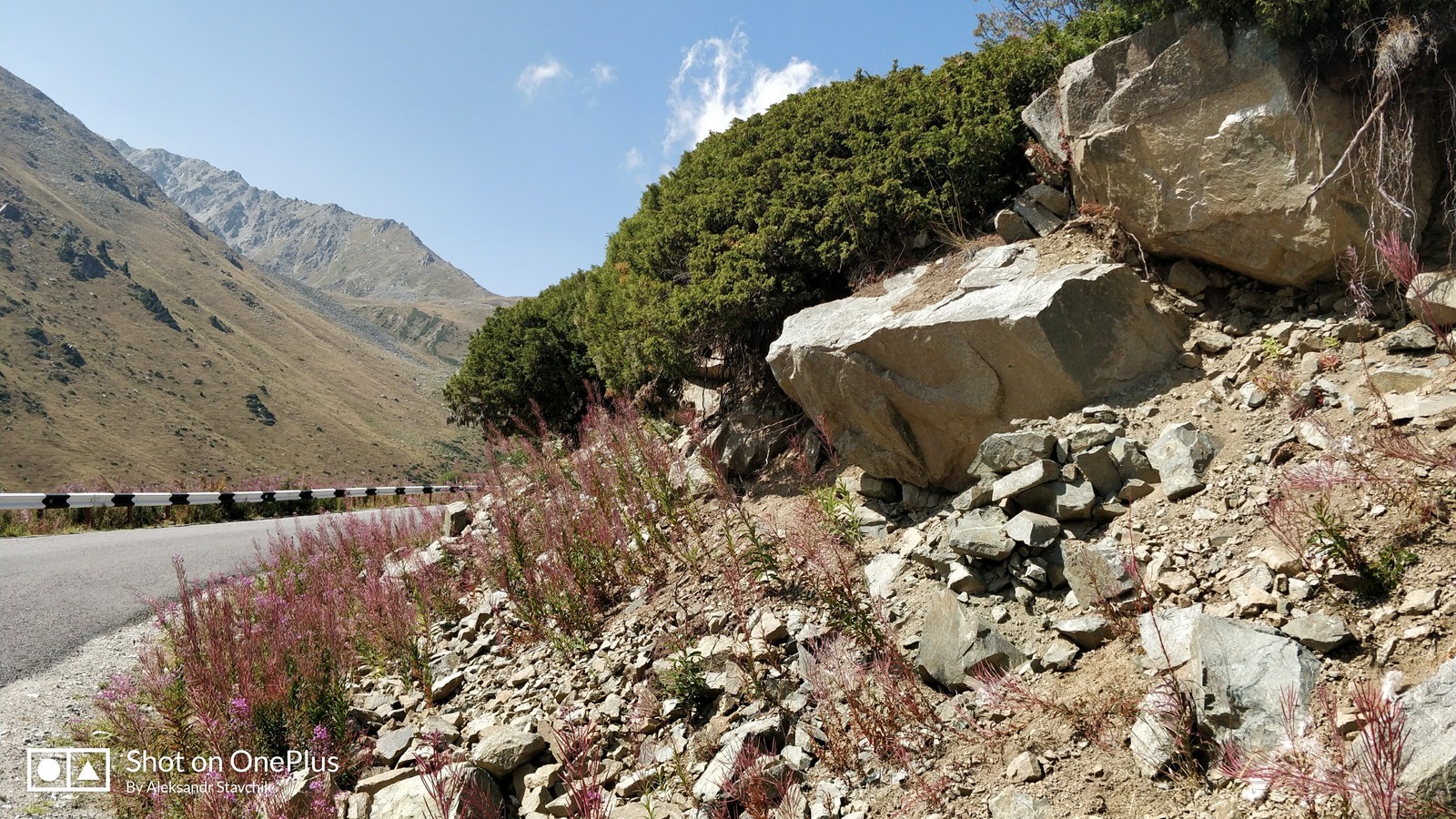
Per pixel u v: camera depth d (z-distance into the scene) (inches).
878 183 270.2
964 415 206.5
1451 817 81.7
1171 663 124.3
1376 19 176.6
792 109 338.0
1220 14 192.1
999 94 270.7
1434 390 152.8
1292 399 170.6
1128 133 211.0
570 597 228.7
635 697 182.9
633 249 378.9
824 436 230.1
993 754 129.2
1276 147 188.9
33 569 385.4
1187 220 205.5
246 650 215.3
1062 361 195.9
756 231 300.8
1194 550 149.6
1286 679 109.0
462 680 224.8
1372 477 136.2
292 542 411.2
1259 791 100.9
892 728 139.5
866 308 240.7
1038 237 242.8
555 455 342.6
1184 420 182.4
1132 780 113.3
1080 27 274.7
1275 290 205.9
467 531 346.0
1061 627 145.6
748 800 132.0
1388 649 111.0
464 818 150.3
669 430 333.7
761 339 295.4
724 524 226.2
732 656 170.7
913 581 181.9
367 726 214.1
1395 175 175.0
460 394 626.2
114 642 283.0
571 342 577.3
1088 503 169.0
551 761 172.1
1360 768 87.6
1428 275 169.8
